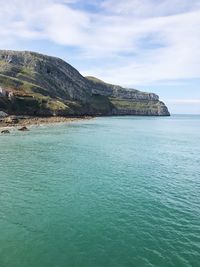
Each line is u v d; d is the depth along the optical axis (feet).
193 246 72.90
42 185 117.19
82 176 131.23
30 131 292.61
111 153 188.96
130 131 357.00
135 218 87.66
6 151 184.34
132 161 166.71
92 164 155.12
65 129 331.57
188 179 131.44
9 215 88.22
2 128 303.27
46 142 225.35
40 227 81.05
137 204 98.63
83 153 185.68
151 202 100.73
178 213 91.91
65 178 127.54
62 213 90.43
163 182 125.39
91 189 113.29
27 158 165.68
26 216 87.81
